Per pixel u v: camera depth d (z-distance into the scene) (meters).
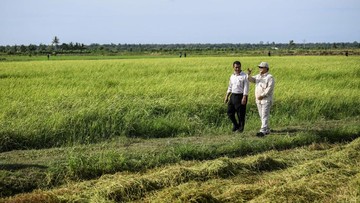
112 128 11.30
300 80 22.59
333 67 31.72
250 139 10.37
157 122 11.91
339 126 12.11
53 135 10.67
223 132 11.82
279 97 15.47
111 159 8.35
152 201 6.48
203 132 11.78
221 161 8.03
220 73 26.84
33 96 15.66
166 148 9.46
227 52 101.06
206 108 13.53
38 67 35.12
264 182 7.32
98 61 47.69
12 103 13.55
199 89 17.25
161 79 22.50
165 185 7.22
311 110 14.22
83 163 8.09
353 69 29.75
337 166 8.14
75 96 15.55
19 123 11.00
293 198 6.46
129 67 34.28
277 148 9.98
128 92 16.91
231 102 11.62
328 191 6.78
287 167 8.46
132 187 6.93
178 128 11.77
